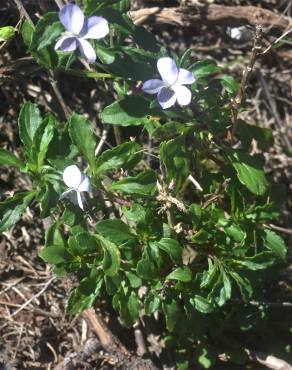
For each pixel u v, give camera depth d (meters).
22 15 0.25
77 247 0.23
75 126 0.22
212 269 0.23
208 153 0.25
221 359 0.27
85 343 0.27
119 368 0.27
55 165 0.22
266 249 0.25
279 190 0.26
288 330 0.27
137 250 0.23
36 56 0.21
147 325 0.27
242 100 0.24
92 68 0.27
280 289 0.28
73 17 0.19
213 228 0.24
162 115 0.22
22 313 0.28
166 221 0.24
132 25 0.22
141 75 0.22
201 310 0.23
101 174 0.23
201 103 0.23
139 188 0.22
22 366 0.27
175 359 0.27
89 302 0.23
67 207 0.22
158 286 0.23
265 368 0.27
